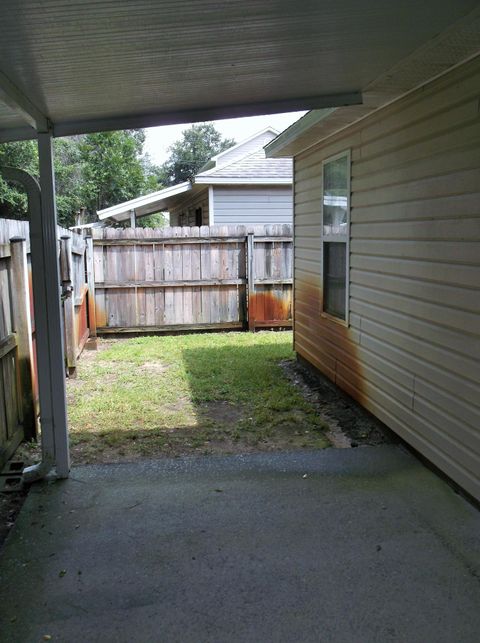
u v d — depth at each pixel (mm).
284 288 8883
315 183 5719
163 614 2080
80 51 2295
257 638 1939
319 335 5762
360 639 1926
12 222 3902
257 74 2820
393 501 2969
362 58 2711
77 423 4508
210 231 8594
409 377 3623
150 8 1928
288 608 2098
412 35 2404
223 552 2496
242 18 2096
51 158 3227
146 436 4195
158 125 3410
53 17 1945
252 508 2924
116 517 2854
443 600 2131
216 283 8734
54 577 2332
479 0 2045
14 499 3168
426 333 3357
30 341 4039
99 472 3447
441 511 2848
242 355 7023
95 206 27500
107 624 2029
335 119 4348
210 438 4148
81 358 6988
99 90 2820
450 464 3121
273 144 6109
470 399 2873
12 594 2223
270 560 2424
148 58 2445
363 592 2188
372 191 4152
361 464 3508
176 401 5109
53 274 3219
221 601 2148
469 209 2828
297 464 3531
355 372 4691
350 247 4676
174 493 3129
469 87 2787
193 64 2584
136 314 8641
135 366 6535
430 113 3203
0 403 3488
